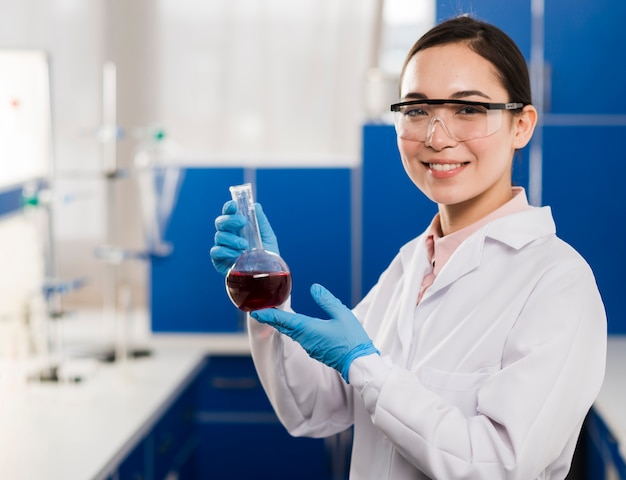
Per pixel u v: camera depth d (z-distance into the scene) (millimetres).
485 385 1426
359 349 1465
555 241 1579
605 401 2627
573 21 3451
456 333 1537
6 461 2123
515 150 1743
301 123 4516
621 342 3436
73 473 2039
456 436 1375
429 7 3430
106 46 4473
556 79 3475
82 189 4438
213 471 3684
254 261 1504
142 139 4430
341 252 3684
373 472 1629
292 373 1722
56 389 2760
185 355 3309
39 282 3203
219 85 4520
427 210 3551
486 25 1547
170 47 4516
